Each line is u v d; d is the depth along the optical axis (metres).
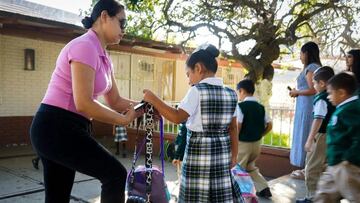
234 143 2.61
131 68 10.73
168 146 6.46
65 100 1.82
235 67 14.57
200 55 2.38
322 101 3.38
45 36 7.64
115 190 1.83
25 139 8.54
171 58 11.56
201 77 2.40
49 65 8.90
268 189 4.14
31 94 8.61
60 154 1.80
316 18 9.45
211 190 2.31
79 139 1.82
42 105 1.87
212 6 8.52
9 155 7.05
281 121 6.06
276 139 6.11
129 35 8.15
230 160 2.45
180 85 12.34
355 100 2.67
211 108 2.29
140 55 10.88
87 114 1.77
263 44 8.70
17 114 8.38
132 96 10.81
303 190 4.38
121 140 7.09
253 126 4.09
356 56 3.52
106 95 2.22
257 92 8.56
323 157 3.48
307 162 3.61
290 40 8.53
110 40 2.02
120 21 2.00
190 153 2.35
